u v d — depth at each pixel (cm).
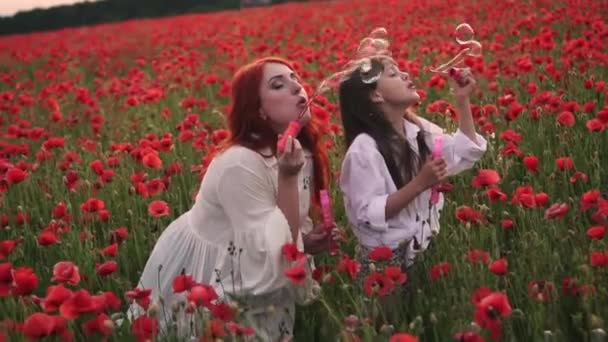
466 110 347
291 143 291
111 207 463
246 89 313
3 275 278
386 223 323
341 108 345
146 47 1855
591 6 1104
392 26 1239
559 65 720
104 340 262
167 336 291
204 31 1862
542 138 467
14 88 1228
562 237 322
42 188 505
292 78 316
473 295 263
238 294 304
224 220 319
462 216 331
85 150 621
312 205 349
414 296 311
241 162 307
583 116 482
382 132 334
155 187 421
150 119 759
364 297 297
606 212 303
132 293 273
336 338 278
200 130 600
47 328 252
